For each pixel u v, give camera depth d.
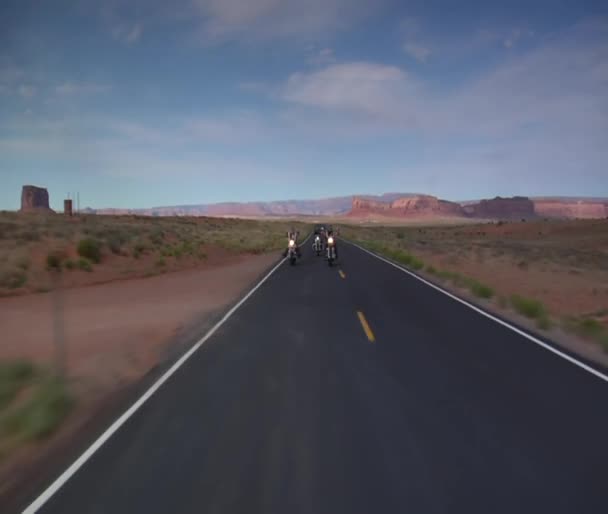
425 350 9.53
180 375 8.12
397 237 84.25
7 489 4.53
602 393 6.98
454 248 50.38
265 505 4.13
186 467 4.86
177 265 28.81
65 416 6.39
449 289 18.30
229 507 4.11
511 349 9.60
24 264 21.34
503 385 7.38
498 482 4.48
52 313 14.70
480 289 16.64
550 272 28.89
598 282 24.27
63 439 5.68
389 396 6.91
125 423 6.05
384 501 4.17
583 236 77.25
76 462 5.02
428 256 39.22
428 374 7.95
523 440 5.40
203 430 5.78
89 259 24.94
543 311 12.93
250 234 66.62
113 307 15.59
